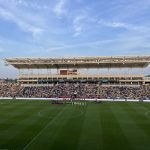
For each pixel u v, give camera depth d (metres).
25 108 66.56
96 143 32.16
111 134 36.84
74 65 109.00
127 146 30.94
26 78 113.00
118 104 76.69
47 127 41.69
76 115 54.47
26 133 37.41
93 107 68.81
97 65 107.88
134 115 54.72
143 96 94.44
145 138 34.66
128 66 106.31
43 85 111.62
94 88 104.94
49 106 71.12
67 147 30.48
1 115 54.38
